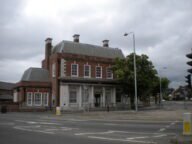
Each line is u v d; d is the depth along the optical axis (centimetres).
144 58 5103
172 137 1302
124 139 1306
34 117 3291
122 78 5009
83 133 1577
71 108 4934
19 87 5150
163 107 5738
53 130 1766
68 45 5309
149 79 5084
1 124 2267
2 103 4825
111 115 3334
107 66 5550
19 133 1588
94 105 5231
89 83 5197
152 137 1372
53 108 4947
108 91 5484
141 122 2342
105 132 1622
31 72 5234
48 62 5481
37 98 4991
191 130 1185
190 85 1220
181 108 5238
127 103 5644
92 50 5616
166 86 8500
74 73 5131
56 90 4903
